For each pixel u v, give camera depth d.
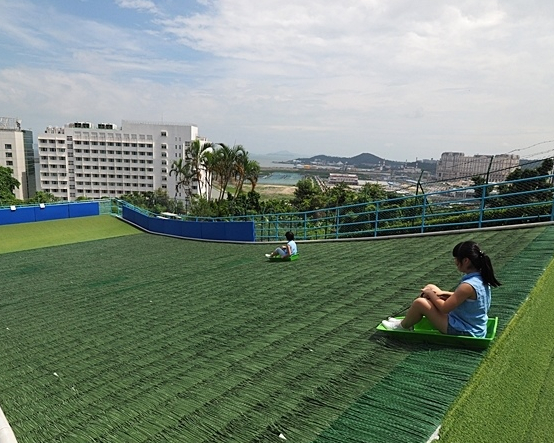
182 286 8.66
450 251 7.42
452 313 3.02
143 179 92.12
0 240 19.56
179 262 12.66
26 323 7.13
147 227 22.19
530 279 4.20
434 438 2.06
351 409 2.46
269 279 7.81
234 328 4.89
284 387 2.96
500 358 2.74
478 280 2.89
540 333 3.12
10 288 11.04
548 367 2.64
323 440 2.21
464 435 2.07
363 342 3.53
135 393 3.44
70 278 11.74
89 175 90.38
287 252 9.88
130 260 14.20
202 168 41.44
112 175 91.12
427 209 15.17
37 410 3.46
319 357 3.39
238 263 10.98
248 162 34.84
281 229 17.86
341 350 3.45
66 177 89.81
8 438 2.70
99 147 89.62
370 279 6.20
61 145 88.31
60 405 3.48
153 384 3.56
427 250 7.94
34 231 21.38
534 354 2.80
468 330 2.93
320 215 31.94
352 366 3.07
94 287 10.05
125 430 2.81
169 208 68.19
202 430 2.60
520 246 6.17
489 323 3.15
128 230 22.45
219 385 3.24
